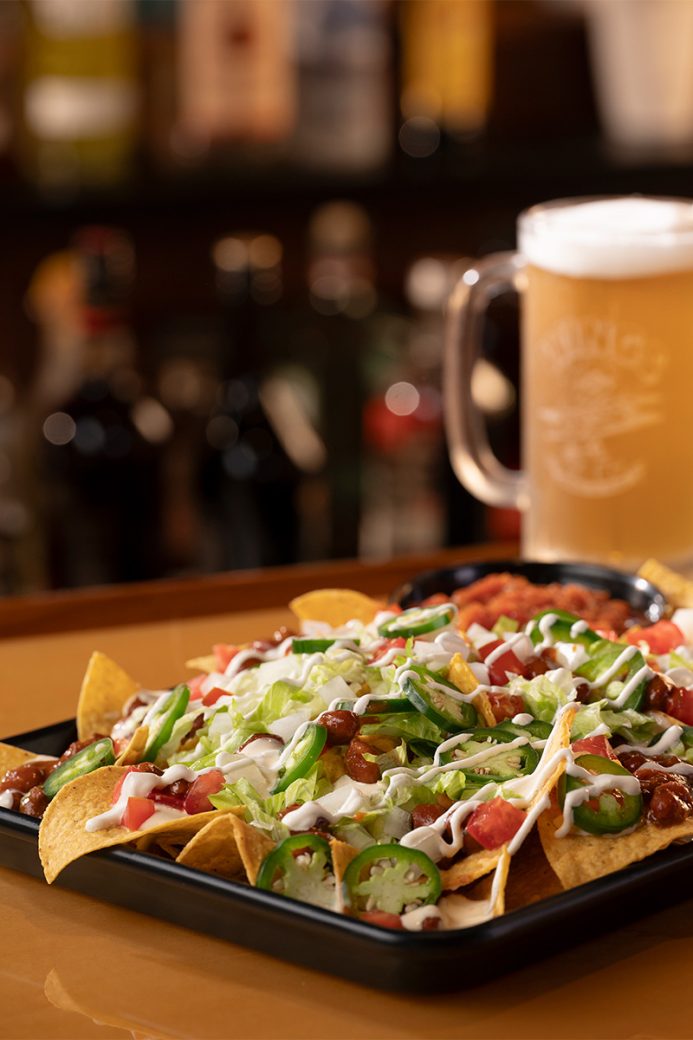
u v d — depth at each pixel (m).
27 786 0.74
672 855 0.68
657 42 1.54
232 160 1.49
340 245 1.42
